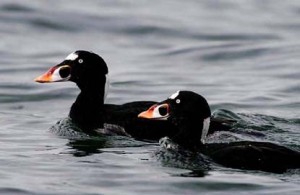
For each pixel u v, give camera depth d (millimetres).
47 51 23094
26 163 13047
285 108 17141
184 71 20922
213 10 27422
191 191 11773
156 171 12633
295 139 14469
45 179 12250
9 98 18281
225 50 22922
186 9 27547
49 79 15875
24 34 24812
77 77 15883
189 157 13336
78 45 23938
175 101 14008
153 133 14812
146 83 19578
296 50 22531
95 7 27438
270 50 22672
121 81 19734
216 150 13328
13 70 20938
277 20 26109
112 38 24734
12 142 14461
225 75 20391
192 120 13891
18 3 27094
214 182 12094
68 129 15250
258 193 11664
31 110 17297
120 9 27328
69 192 11688
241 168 12711
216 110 16250
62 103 17969
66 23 25766
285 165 12555
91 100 15812
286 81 19516
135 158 13391
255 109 17078
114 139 14781
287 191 11703
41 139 14703
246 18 26422
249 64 21547
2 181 12141
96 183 12078
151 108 14164
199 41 24078
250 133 14586
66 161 13180
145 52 23219
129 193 11648
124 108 15547
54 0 27938
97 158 13375
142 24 25688
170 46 23734
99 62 15945
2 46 23422
